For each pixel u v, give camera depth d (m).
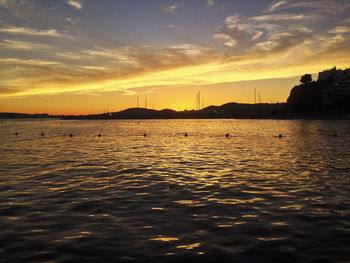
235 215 11.03
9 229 9.59
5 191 14.94
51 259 7.43
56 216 10.96
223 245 8.27
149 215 11.08
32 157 29.42
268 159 27.25
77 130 99.31
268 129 92.31
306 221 10.30
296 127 101.56
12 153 33.16
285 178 18.22
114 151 35.25
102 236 8.98
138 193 14.56
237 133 73.75
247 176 18.97
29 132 85.81
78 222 10.29
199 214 11.18
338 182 16.91
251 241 8.55
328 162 25.00
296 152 32.78
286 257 7.48
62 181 17.53
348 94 185.88
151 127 126.12
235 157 28.97
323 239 8.66
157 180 17.83
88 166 23.45
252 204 12.53
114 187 15.91
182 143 47.00
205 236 8.97
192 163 25.02
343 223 10.05
